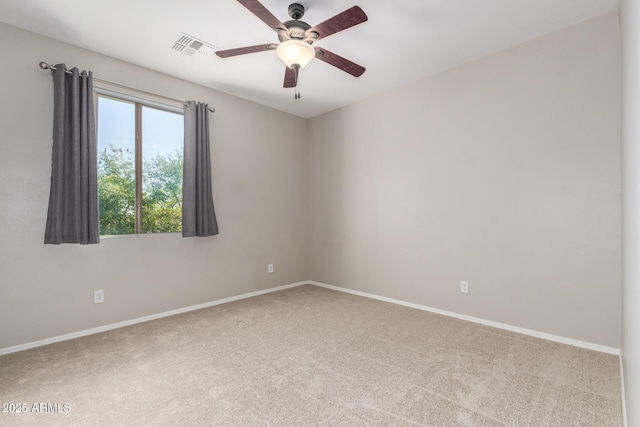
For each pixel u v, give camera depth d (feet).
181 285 10.93
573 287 8.09
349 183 13.62
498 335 8.74
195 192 10.91
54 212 8.12
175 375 6.63
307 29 6.64
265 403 5.66
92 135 8.68
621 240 7.13
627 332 5.06
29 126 8.09
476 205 9.81
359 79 11.13
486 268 9.60
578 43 7.99
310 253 15.49
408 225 11.55
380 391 6.02
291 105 13.73
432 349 7.85
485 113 9.61
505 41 8.77
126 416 5.29
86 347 8.04
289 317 10.31
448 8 7.33
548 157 8.46
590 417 5.25
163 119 10.88
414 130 11.37
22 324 7.94
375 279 12.64
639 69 2.99
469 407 5.53
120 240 9.60
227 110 12.32
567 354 7.54
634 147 3.69
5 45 7.82
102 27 8.04
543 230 8.55
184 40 8.67
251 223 13.10
